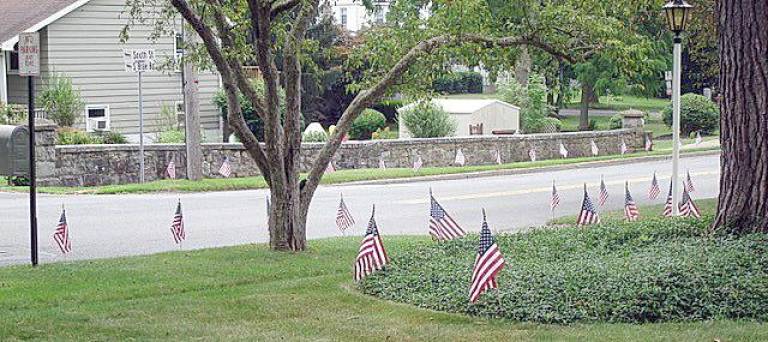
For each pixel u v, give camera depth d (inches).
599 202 769.6
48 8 1288.1
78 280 421.7
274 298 377.4
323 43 1571.1
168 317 343.0
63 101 1219.9
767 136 426.0
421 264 427.5
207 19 510.9
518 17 543.8
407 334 316.5
